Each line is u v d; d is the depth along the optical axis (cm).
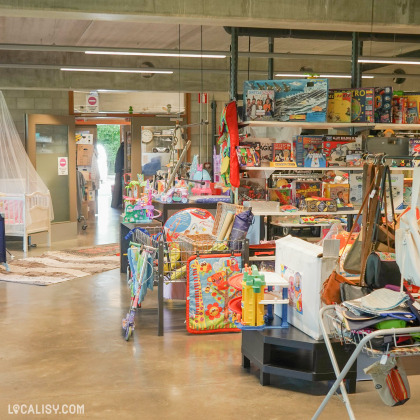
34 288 781
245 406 417
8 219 1092
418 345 303
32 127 1232
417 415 405
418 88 1560
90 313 660
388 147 717
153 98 1432
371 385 455
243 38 1193
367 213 386
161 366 494
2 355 520
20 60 1268
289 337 439
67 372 480
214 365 497
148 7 742
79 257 1018
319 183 698
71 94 1370
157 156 1380
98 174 1723
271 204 670
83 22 1014
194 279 579
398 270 351
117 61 1324
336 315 346
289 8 779
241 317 470
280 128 927
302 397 433
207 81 1377
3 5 709
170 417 399
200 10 755
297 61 1452
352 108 705
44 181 1255
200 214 683
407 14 812
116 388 447
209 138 1480
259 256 620
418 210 330
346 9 794
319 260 425
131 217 827
